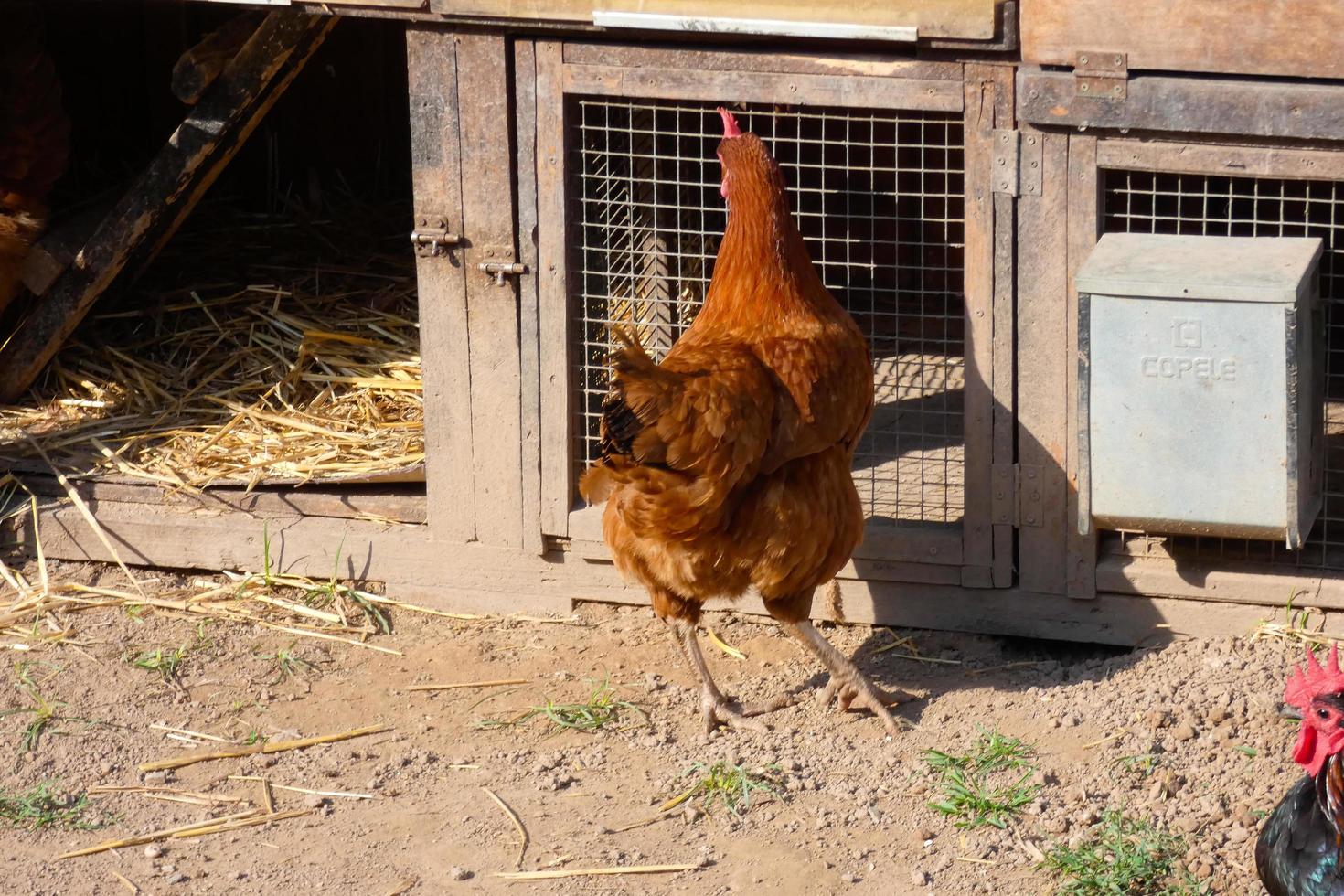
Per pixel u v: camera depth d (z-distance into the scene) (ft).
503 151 8.23
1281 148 7.65
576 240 8.34
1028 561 8.15
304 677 8.18
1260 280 7.45
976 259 7.95
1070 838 7.24
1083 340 7.66
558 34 8.11
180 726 7.90
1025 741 7.67
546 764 7.68
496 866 7.24
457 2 8.08
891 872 7.16
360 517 8.76
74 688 8.09
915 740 7.73
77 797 7.55
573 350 8.39
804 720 7.88
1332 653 6.72
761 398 7.36
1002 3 7.71
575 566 8.54
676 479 7.29
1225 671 7.86
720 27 7.89
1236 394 7.55
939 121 7.93
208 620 8.52
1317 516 8.16
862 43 7.91
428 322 8.43
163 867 7.25
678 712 7.95
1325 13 7.50
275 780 7.64
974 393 8.04
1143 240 7.80
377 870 7.23
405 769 7.68
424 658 8.31
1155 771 7.48
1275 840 6.71
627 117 8.74
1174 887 7.04
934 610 8.30
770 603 7.75
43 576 8.69
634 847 7.30
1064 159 7.82
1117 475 7.73
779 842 7.30
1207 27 7.59
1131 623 8.13
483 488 8.53
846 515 7.66
